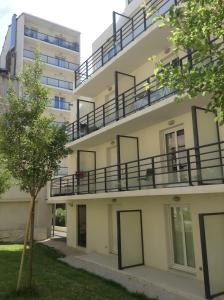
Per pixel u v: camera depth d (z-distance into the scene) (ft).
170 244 35.14
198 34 14.46
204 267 25.07
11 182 47.65
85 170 52.65
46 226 68.49
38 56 28.53
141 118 37.47
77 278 31.73
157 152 39.06
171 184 34.09
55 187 58.70
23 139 25.39
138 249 37.52
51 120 27.09
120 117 42.68
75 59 117.39
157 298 25.79
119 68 46.68
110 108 50.80
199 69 14.73
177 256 34.45
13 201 66.54
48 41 111.34
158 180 37.09
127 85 46.14
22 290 25.00
